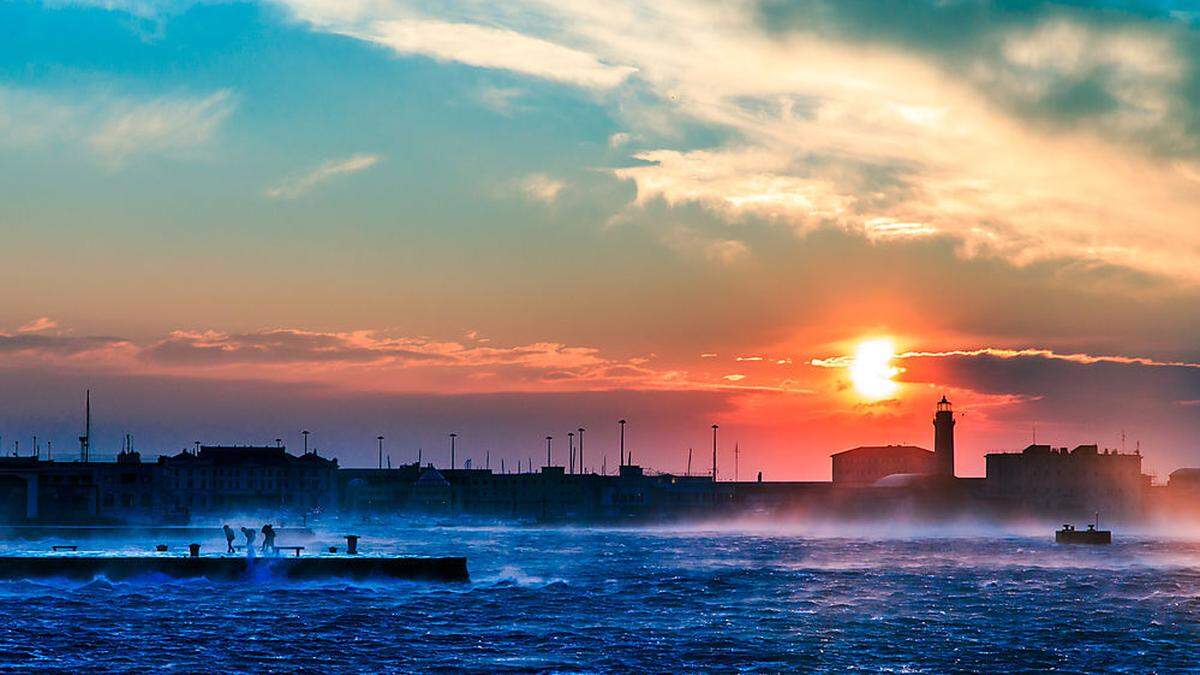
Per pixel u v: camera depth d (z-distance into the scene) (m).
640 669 136.25
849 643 153.62
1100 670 139.38
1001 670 139.12
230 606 170.88
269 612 166.25
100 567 189.00
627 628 161.12
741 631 161.00
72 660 137.25
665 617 172.25
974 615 180.25
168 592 182.12
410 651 143.38
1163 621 175.50
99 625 156.00
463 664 137.12
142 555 194.12
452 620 163.62
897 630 164.38
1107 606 193.25
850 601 196.38
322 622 159.50
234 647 144.12
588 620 167.25
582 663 138.62
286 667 135.00
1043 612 184.75
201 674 131.50
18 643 145.12
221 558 191.88
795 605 189.25
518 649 145.62
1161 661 144.62
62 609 167.25
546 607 178.50
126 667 134.38
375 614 166.25
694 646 149.50
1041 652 149.25
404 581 195.50
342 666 135.62
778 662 141.50
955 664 142.00
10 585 184.88
